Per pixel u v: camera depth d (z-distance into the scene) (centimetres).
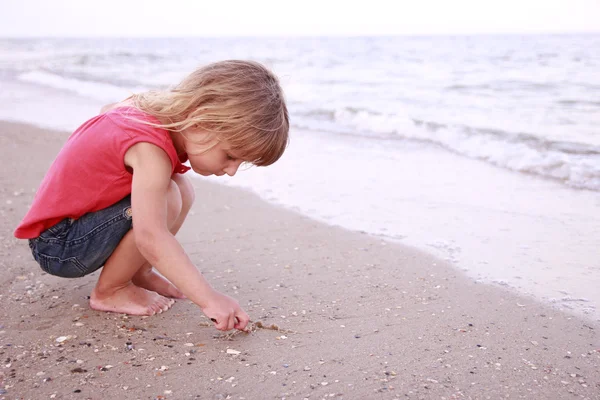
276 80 174
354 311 201
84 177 171
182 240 282
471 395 147
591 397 146
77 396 143
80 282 223
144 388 148
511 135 520
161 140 162
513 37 3966
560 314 197
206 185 403
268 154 171
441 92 897
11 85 1147
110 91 998
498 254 258
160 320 191
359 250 267
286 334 183
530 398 146
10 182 388
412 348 173
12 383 148
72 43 5172
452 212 324
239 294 216
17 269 236
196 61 1888
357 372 158
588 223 297
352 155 488
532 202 338
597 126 552
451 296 214
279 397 145
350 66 1557
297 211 333
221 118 159
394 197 358
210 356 166
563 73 1150
